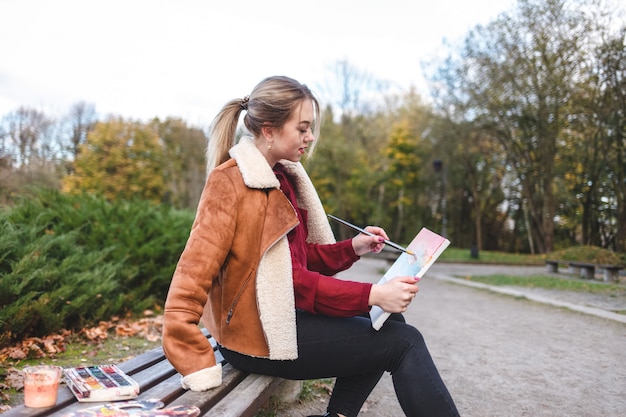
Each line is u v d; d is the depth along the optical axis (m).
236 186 1.89
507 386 3.68
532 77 21.97
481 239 34.16
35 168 14.37
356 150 37.34
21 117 30.91
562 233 29.16
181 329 1.77
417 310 7.36
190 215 7.93
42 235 5.16
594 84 20.23
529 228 29.94
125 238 5.95
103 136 39.41
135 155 39.81
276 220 1.91
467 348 4.92
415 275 1.96
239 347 1.92
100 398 1.70
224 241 1.83
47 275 4.30
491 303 8.09
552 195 24.45
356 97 39.84
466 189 34.97
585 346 4.98
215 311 2.00
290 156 2.07
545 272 15.52
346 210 38.56
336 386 2.21
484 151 28.84
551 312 7.11
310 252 2.37
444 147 29.16
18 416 1.52
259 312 1.87
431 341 5.23
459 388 3.63
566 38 20.39
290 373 2.01
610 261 17.45
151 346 4.29
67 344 4.20
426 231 2.19
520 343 5.13
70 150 42.22
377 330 1.92
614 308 7.43
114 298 5.30
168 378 2.05
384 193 39.97
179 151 44.91
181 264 1.82
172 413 1.51
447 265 19.38
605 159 21.69
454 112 26.55
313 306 1.92
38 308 4.00
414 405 1.84
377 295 1.86
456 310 7.35
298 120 2.01
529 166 25.00
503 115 23.97
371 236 2.32
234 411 1.67
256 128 2.02
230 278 1.91
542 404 3.29
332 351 1.93
